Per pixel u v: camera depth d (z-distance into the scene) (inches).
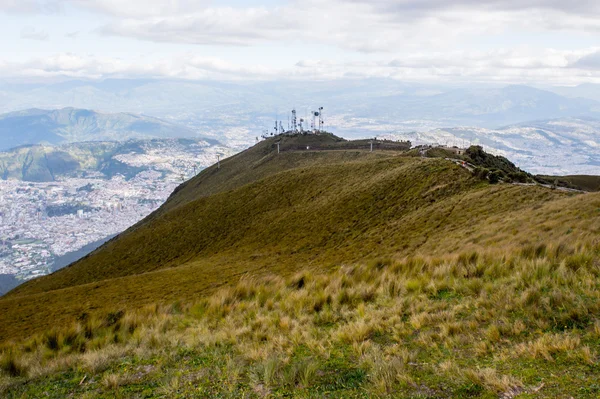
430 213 1446.9
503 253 542.9
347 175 2578.7
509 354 281.4
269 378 293.9
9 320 1298.0
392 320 385.7
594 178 3922.2
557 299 349.7
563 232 724.0
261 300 556.7
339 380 279.7
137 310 625.3
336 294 499.8
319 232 1824.6
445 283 472.1
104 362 379.9
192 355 383.9
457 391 241.6
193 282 1441.9
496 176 1616.6
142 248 2640.3
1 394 337.7
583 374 237.0
